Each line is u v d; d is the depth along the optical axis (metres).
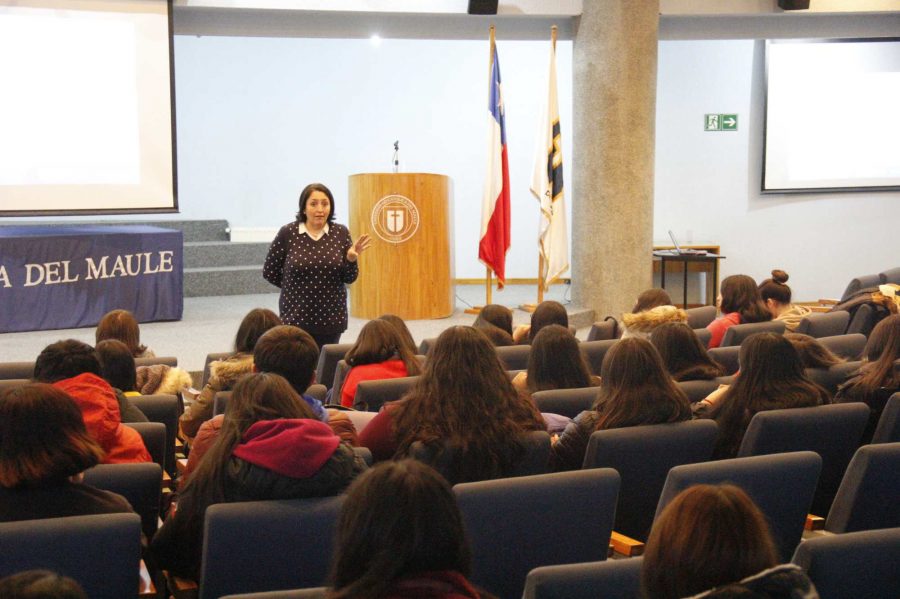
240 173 11.41
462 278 11.73
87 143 7.71
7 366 4.30
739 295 5.36
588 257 8.90
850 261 10.86
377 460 2.91
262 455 2.22
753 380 3.18
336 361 4.88
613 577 1.81
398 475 1.33
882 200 10.80
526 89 11.54
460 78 11.55
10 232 7.94
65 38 7.59
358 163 11.59
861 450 2.64
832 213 10.80
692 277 10.77
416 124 11.59
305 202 5.55
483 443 2.67
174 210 7.94
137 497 2.52
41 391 2.15
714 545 1.36
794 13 9.26
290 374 2.89
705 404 3.34
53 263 7.58
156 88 7.81
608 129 8.61
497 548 2.34
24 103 7.55
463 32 8.88
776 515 2.52
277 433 2.28
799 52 10.48
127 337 4.50
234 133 11.36
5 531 1.95
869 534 1.87
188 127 11.26
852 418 3.09
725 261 10.83
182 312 8.52
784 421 2.98
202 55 11.21
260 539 2.18
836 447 3.11
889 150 10.68
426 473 1.34
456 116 11.59
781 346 3.17
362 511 1.31
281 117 11.44
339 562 1.32
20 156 7.58
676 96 10.64
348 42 11.43
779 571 1.33
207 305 9.59
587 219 8.88
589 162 8.80
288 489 2.21
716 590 1.32
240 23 8.44
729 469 2.42
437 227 8.31
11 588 1.17
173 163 7.88
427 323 8.19
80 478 2.24
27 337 7.34
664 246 10.40
